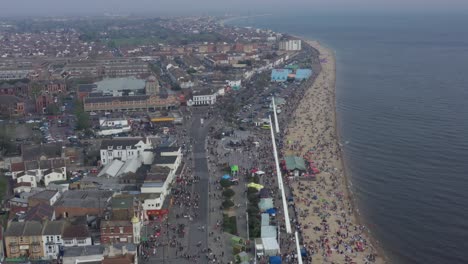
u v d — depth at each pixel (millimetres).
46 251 199750
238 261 192625
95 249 188500
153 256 197625
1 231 198875
